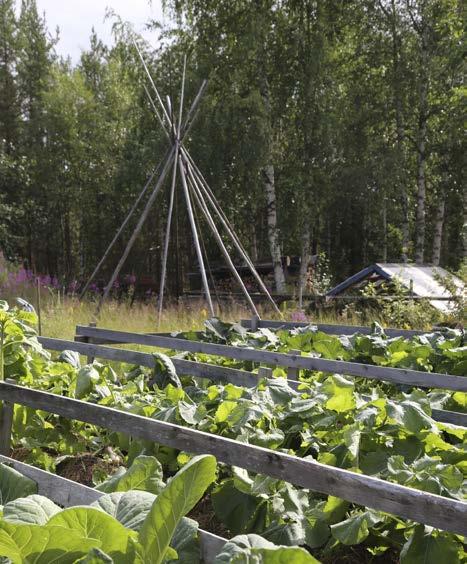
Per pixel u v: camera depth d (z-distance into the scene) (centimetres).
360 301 1234
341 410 321
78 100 2775
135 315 1121
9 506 173
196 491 155
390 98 2078
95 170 2747
